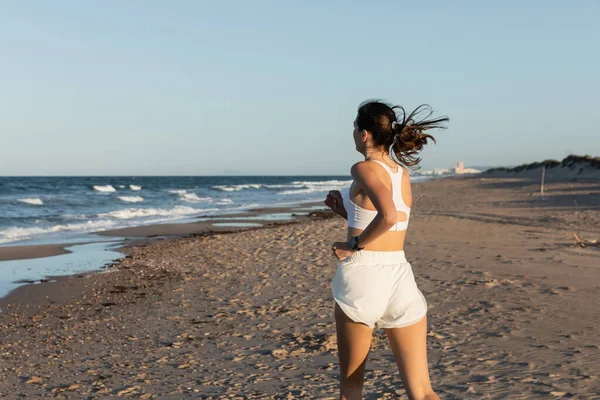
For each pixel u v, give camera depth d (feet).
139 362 19.01
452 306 24.36
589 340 18.29
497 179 227.40
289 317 24.23
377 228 8.58
